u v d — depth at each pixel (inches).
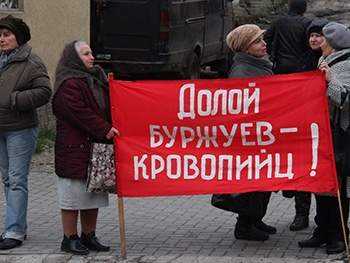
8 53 288.7
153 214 337.1
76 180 274.4
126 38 573.0
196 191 271.3
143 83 269.9
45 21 508.7
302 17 413.1
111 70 578.9
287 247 287.6
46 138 484.7
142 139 272.2
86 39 556.7
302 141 266.7
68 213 278.5
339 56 270.8
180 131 271.1
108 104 277.0
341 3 1082.7
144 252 283.4
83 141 272.5
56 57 522.9
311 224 318.7
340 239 277.6
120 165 271.7
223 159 270.8
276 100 266.8
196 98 269.4
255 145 269.3
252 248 287.0
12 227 290.2
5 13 468.1
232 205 280.1
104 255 279.3
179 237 302.7
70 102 268.4
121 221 273.7
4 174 295.7
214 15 646.5
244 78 267.4
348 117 266.4
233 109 268.8
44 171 419.5
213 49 649.6
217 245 291.4
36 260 275.3
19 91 284.5
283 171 268.5
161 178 272.5
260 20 997.2
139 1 567.8
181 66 589.3
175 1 573.9
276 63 418.3
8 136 288.0
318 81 263.3
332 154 263.4
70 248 280.5
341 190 272.5
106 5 572.4
